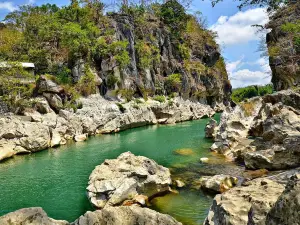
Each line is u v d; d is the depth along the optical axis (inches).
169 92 2240.4
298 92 996.6
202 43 2800.2
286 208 141.9
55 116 1272.1
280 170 626.8
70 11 1863.9
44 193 605.9
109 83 1779.0
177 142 1120.8
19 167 826.8
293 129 722.2
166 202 524.1
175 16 2581.2
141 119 1704.0
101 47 1803.6
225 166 730.2
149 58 2094.0
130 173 547.2
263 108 957.2
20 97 1291.8
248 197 281.7
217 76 2785.4
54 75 1585.9
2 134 971.3
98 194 522.9
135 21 2198.6
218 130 1137.4
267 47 1547.7
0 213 514.0
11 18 2057.1
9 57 1557.6
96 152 997.8
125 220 291.1
